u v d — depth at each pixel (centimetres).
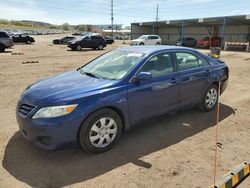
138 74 407
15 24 13250
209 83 548
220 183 295
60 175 334
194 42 4056
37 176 332
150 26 5241
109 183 319
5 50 2547
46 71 1184
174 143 425
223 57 2128
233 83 929
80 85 392
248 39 4059
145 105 431
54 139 345
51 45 3619
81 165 357
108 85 391
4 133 454
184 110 527
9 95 717
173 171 344
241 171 322
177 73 483
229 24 4231
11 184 315
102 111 376
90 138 371
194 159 375
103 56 515
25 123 358
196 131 474
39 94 372
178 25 4794
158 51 466
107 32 9394
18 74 1086
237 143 428
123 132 421
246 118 545
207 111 575
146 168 351
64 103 347
